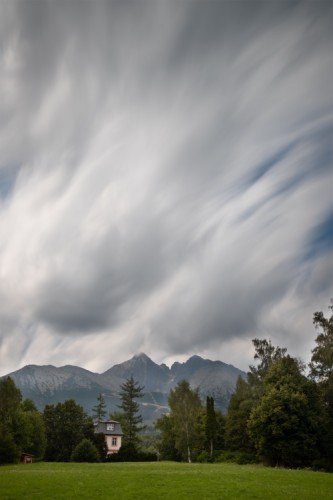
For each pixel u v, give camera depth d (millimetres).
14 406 81312
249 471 43750
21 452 75875
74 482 32188
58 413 108375
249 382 85938
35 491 28594
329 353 67625
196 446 98938
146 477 35969
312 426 60594
